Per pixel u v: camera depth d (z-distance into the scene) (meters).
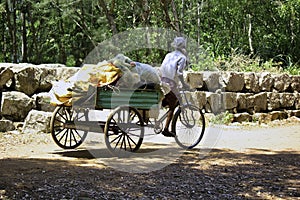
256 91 10.80
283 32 16.42
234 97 10.16
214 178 5.35
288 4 16.05
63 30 21.88
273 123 10.52
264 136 8.69
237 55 12.71
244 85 10.59
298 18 16.20
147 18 14.17
